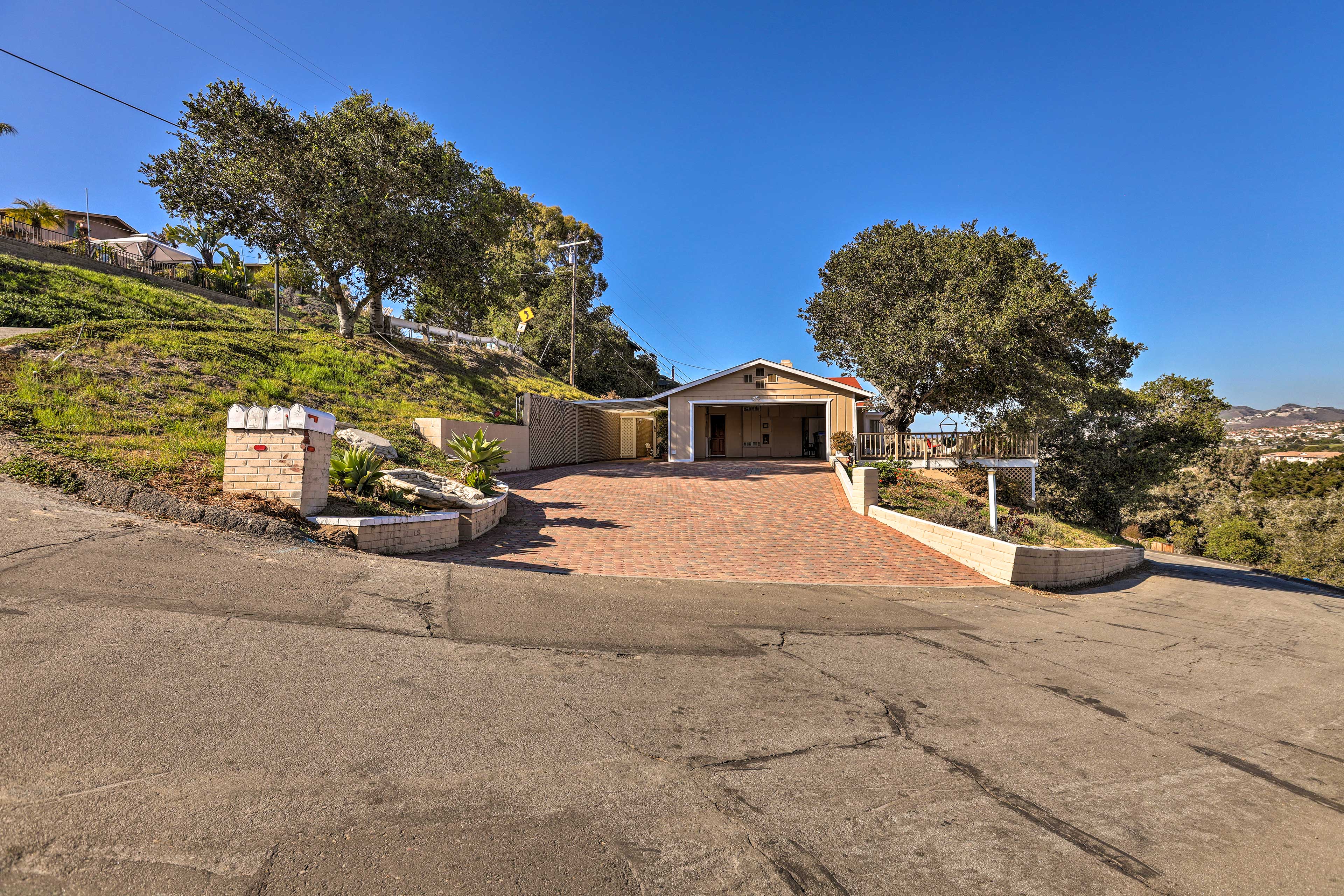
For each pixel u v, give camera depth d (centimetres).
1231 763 395
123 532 566
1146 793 344
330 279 2336
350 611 495
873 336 2241
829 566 1017
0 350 1120
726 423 2952
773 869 248
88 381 1065
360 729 324
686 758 333
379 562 650
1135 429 2692
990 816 304
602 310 5006
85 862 214
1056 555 1094
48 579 451
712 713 395
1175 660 648
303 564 589
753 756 343
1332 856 293
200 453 862
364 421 1562
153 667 359
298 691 356
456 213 2420
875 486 1442
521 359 3725
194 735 299
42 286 1705
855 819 290
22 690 316
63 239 3138
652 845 256
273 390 1430
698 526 1252
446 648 452
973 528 1403
